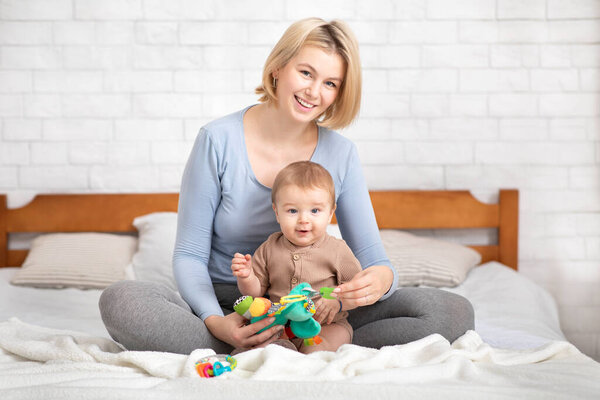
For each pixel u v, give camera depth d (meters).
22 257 2.87
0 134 2.89
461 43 2.98
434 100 3.00
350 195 1.65
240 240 1.61
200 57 2.92
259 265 1.53
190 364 1.16
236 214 1.58
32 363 1.31
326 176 1.48
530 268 3.05
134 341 1.33
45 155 2.91
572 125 3.02
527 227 3.04
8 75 2.88
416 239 2.78
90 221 2.87
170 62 2.92
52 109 2.90
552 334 2.00
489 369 1.20
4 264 2.86
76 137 2.91
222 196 1.60
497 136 3.02
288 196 1.45
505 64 3.00
